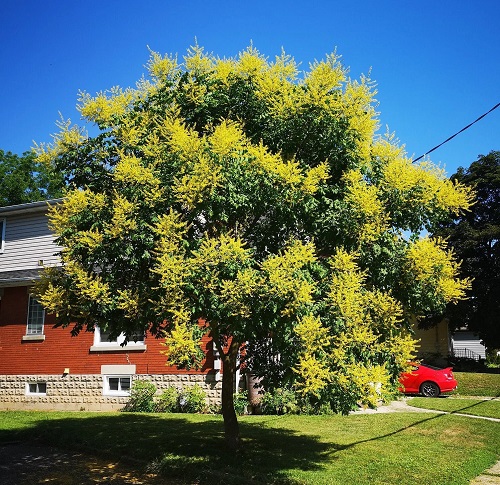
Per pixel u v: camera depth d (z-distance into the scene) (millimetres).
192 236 7941
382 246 7676
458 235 29922
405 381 19250
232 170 7461
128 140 8320
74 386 16656
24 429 11938
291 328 6980
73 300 8062
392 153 8289
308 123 8242
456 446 9805
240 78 8852
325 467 8203
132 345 16219
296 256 6934
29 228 19531
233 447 9195
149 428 11617
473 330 30719
